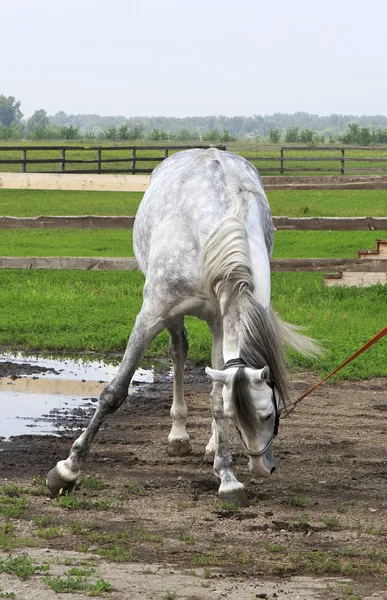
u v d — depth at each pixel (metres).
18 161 28.70
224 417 5.46
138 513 5.26
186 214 5.41
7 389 8.90
